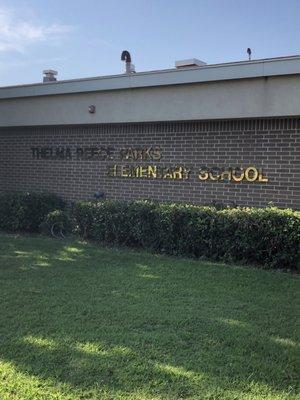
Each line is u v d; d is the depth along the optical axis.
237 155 8.23
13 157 11.05
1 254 7.34
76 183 10.14
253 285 5.80
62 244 8.16
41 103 10.35
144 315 4.73
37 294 5.34
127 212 7.97
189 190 8.74
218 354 3.89
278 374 3.56
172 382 3.41
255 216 6.82
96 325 4.45
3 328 4.35
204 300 5.23
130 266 6.66
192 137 8.69
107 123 9.52
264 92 7.78
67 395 3.21
